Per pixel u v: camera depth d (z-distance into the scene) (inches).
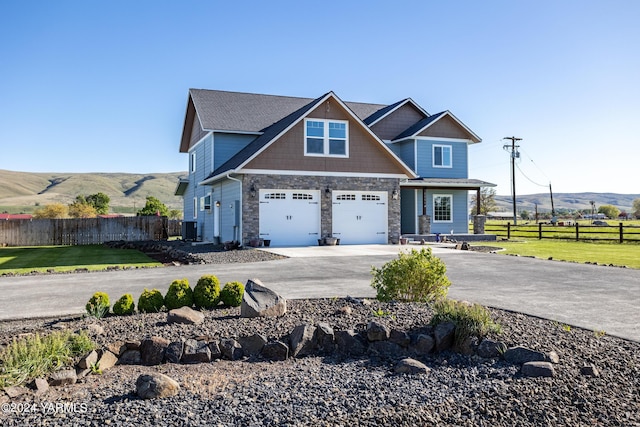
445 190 1058.1
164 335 209.9
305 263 538.9
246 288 259.4
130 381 174.9
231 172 734.5
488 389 166.7
